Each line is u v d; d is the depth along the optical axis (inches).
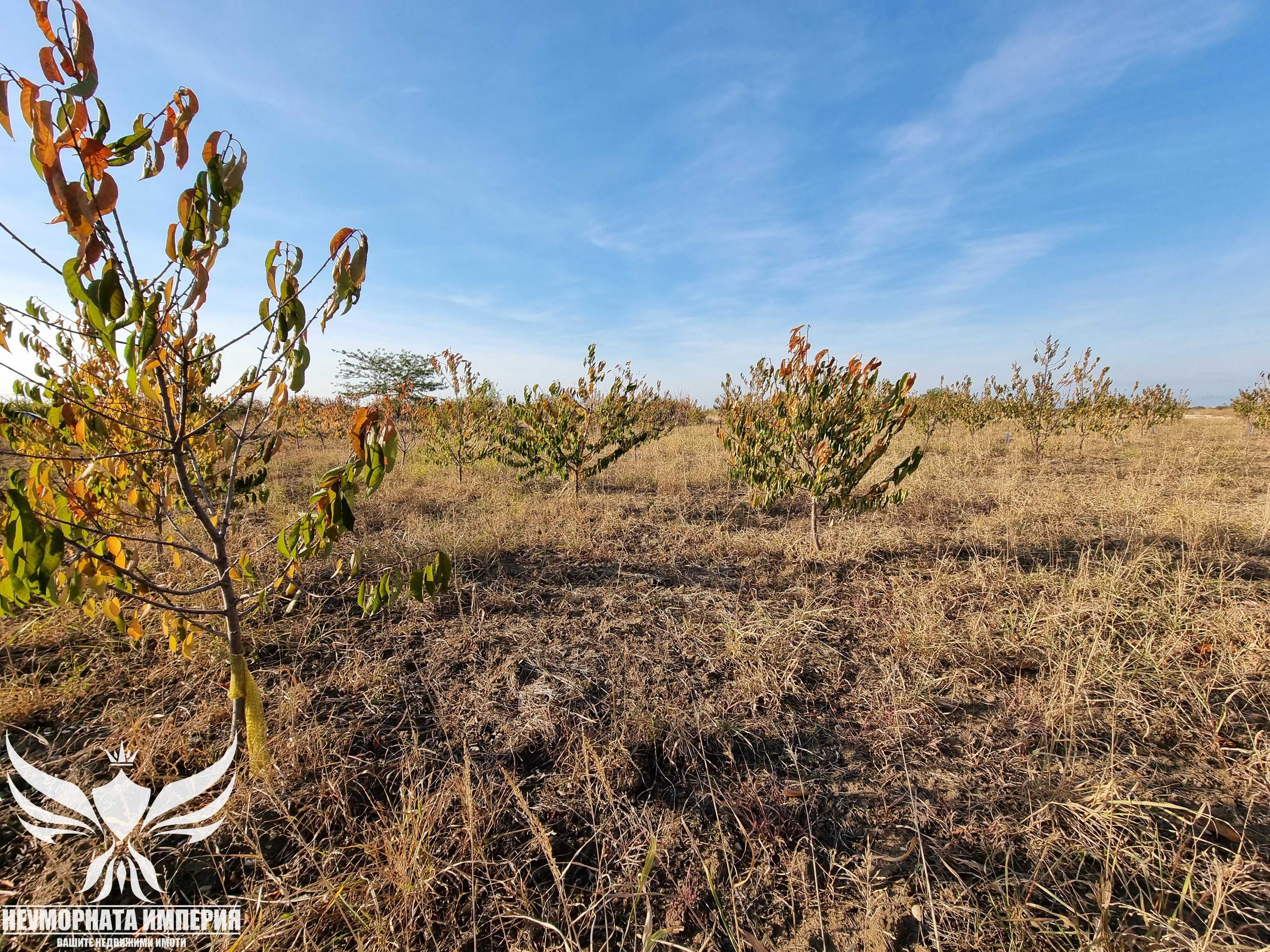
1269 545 177.2
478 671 116.6
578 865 74.4
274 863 72.6
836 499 180.4
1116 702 101.0
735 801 84.2
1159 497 237.1
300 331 67.9
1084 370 411.5
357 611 140.0
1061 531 197.6
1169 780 85.0
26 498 56.7
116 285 50.9
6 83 44.3
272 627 126.3
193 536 172.4
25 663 110.0
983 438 502.3
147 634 119.2
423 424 379.2
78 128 48.2
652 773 90.0
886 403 175.3
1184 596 135.2
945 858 74.4
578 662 121.0
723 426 222.4
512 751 93.3
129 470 91.2
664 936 65.6
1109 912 66.3
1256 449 411.8
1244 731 94.3
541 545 195.5
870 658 123.3
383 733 96.9
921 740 97.0
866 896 70.0
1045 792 82.3
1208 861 71.1
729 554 187.8
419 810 75.0
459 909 68.0
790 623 135.1
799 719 103.1
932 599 145.6
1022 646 121.6
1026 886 69.5
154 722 95.2
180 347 65.0
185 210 56.7
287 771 85.4
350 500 67.1
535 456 286.8
